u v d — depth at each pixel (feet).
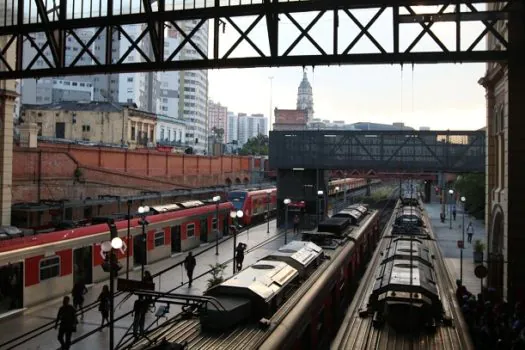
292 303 39.29
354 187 258.57
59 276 68.28
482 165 144.25
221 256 103.91
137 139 201.05
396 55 42.86
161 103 485.56
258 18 45.37
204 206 119.03
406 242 64.23
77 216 112.98
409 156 146.72
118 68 48.11
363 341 34.24
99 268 77.87
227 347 29.58
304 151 149.18
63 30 50.37
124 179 132.77
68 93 377.30
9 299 62.90
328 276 49.90
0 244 58.95
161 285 77.20
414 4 42.55
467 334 35.58
